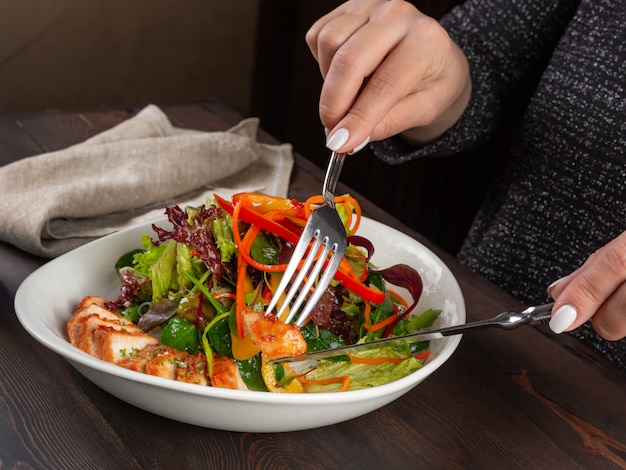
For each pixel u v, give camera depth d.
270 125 1.97
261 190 0.89
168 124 0.97
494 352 0.66
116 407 0.56
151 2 1.80
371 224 0.73
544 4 0.92
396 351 0.60
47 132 0.97
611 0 0.85
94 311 0.60
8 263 0.71
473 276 0.77
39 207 0.74
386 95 0.62
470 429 0.58
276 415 0.52
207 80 1.96
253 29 1.94
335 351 0.56
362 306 0.63
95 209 0.78
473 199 1.35
